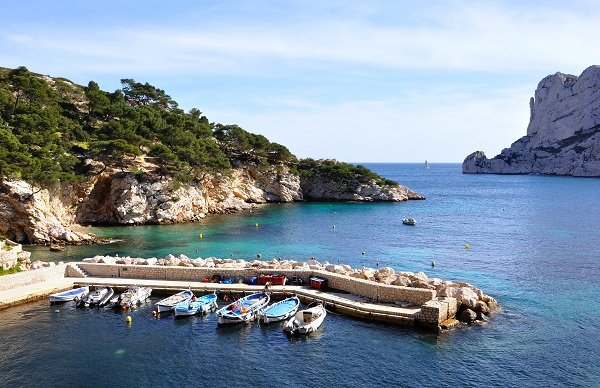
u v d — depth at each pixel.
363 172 187.88
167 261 64.12
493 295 57.19
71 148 113.06
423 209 156.25
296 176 181.12
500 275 67.88
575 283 62.91
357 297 52.44
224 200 145.12
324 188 184.12
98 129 125.88
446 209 156.25
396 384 35.47
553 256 81.06
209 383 35.75
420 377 36.47
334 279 55.78
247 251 85.94
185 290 55.56
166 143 135.75
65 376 36.53
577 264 74.62
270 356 40.09
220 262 65.69
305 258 80.69
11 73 132.62
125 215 110.31
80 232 97.94
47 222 89.06
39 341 42.75
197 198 128.62
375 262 78.00
